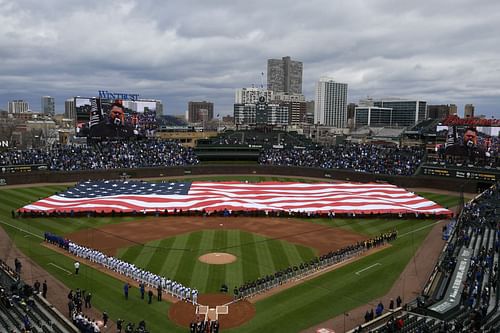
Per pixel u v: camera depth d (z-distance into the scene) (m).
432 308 40.06
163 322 37.97
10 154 117.31
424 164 119.06
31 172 111.00
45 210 76.19
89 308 40.44
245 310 40.50
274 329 37.00
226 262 53.53
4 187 105.12
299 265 52.56
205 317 38.94
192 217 78.31
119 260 51.16
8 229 67.12
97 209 77.62
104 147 134.25
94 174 118.19
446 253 55.12
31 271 49.59
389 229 71.44
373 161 129.88
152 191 93.25
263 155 147.50
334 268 52.25
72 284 46.09
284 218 78.38
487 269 49.38
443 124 119.56
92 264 52.34
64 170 115.50
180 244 60.91
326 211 79.56
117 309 40.41
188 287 45.44
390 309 40.50
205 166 136.00
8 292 42.25
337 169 128.88
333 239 64.94
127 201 83.31
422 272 51.16
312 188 99.31
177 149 144.62
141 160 130.12
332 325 37.75
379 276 49.72
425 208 82.62
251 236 65.75
